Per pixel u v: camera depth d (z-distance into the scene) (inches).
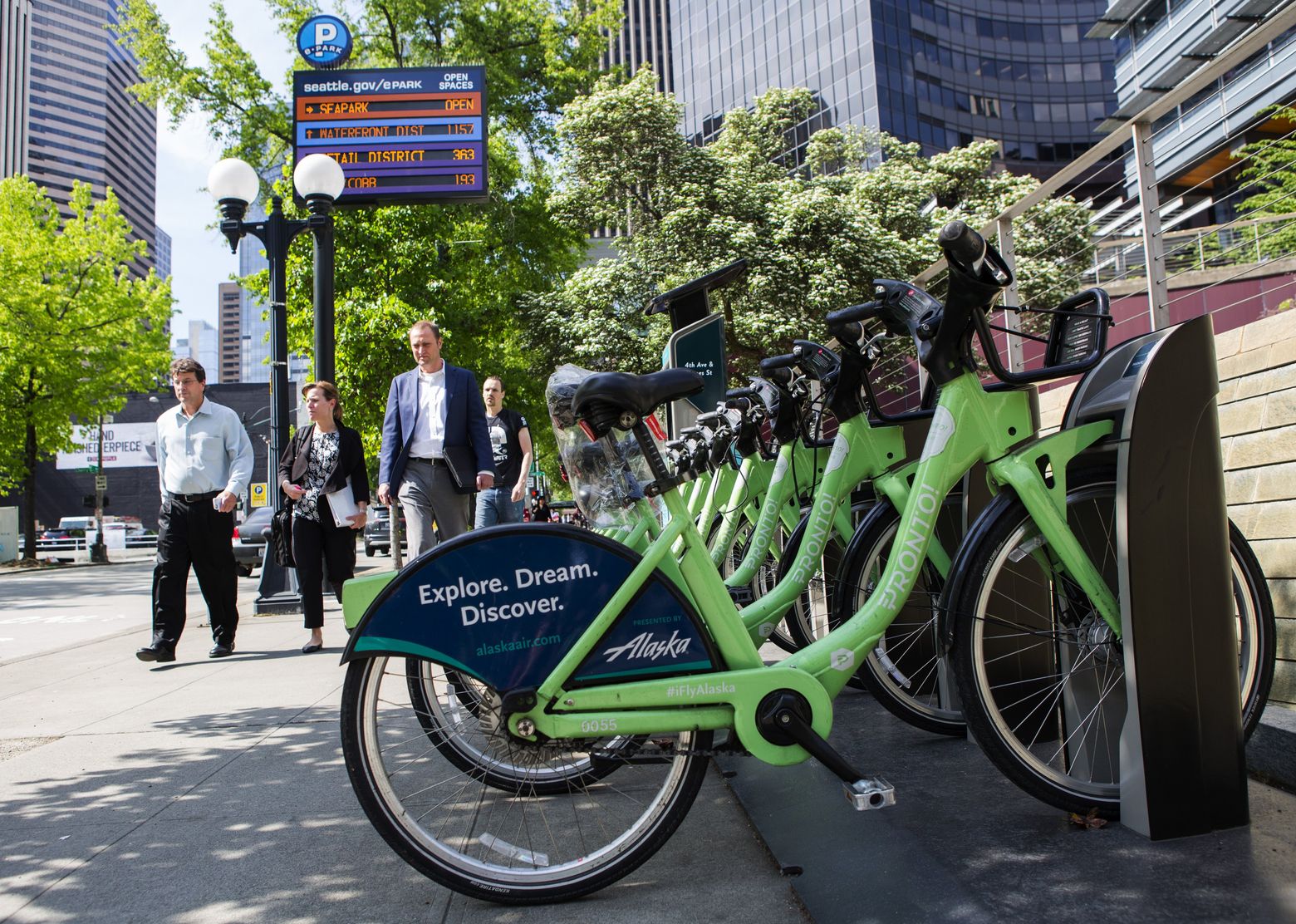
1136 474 81.8
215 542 229.8
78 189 1101.1
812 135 1309.1
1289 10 130.0
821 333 778.2
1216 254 194.7
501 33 874.8
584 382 79.8
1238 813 82.9
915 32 2445.9
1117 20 1742.1
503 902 78.5
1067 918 68.1
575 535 79.5
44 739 149.9
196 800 113.3
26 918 80.0
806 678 80.5
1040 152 2689.5
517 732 78.5
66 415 1075.9
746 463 149.7
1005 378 87.7
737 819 99.1
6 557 1104.2
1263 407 112.7
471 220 768.3
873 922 69.8
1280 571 108.4
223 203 363.3
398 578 79.0
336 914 78.9
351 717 79.0
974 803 95.0
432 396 199.2
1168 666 82.0
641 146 872.3
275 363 370.3
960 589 86.6
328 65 588.7
